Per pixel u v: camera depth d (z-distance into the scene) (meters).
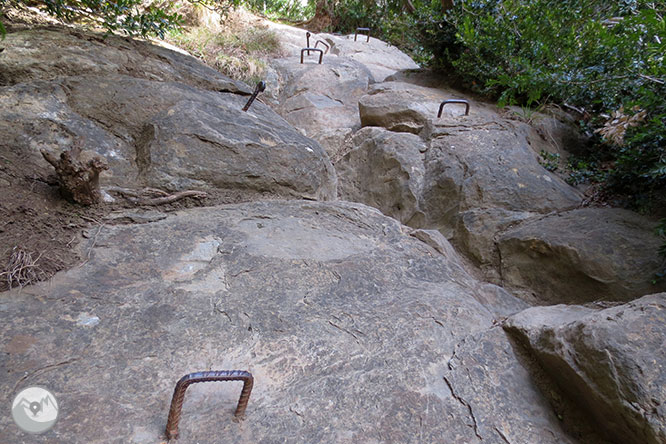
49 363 1.72
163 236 2.69
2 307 1.94
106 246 2.50
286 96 6.77
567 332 2.00
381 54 8.95
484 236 3.82
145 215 2.90
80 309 2.02
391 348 2.09
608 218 3.46
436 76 6.87
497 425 1.80
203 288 2.31
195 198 3.23
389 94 5.89
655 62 3.29
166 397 1.68
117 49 4.34
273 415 1.67
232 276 2.43
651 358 1.69
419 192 4.61
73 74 3.78
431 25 6.43
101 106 3.51
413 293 2.56
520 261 3.51
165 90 3.82
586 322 1.95
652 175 3.24
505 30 5.33
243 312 2.19
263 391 1.79
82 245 2.47
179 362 1.85
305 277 2.52
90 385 1.66
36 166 2.88
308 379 1.87
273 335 2.07
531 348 2.15
